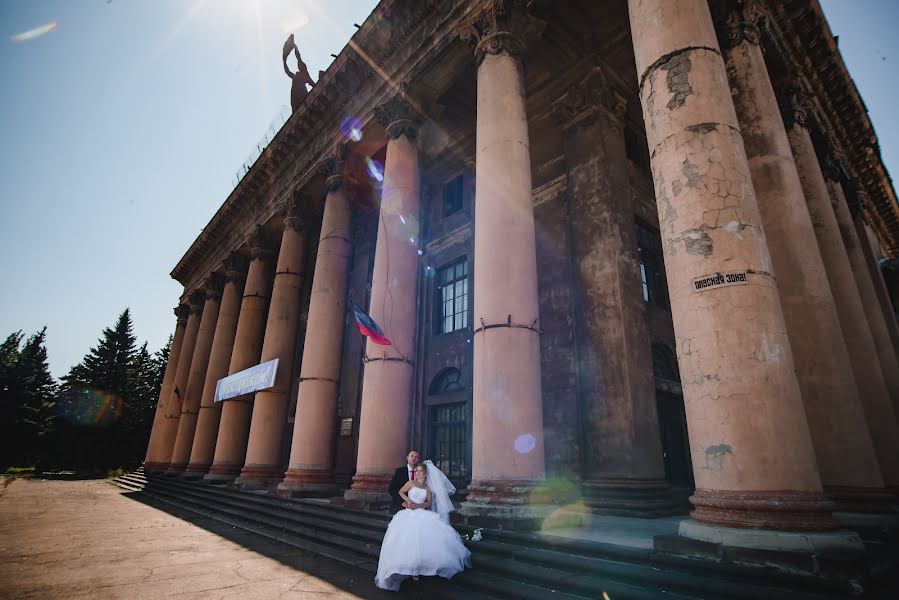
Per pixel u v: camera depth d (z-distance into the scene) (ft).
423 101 44.06
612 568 16.63
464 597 17.46
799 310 25.98
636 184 45.50
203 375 81.66
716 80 20.38
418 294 57.72
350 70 50.98
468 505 23.89
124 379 188.24
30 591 18.71
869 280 41.65
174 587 19.38
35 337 219.20
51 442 164.66
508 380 25.12
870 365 32.73
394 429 35.06
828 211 35.04
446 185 59.62
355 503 33.04
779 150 28.30
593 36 42.70
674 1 22.00
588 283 39.34
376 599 17.72
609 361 36.37
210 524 40.52
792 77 36.47
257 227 69.92
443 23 39.78
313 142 60.18
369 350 37.52
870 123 48.67
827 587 12.94
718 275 17.39
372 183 61.98
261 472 51.16
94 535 34.09
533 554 19.33
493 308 26.63
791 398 15.97
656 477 33.83
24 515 47.21
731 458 15.70
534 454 24.39
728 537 14.85
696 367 17.17
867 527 20.63
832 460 24.04
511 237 27.76
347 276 50.65
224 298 78.02
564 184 44.06
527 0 34.55
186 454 77.25
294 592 18.65
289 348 55.93
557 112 45.47
